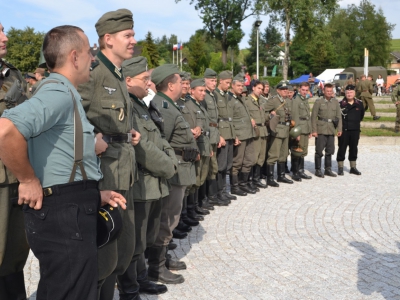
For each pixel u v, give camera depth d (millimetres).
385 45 69125
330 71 48688
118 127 3279
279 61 72875
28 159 2371
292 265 5020
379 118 19703
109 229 2719
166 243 4559
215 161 7426
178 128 4785
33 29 40312
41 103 2377
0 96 3236
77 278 2471
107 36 3301
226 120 7926
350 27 70125
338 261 5137
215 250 5500
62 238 2457
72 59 2615
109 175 3197
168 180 4383
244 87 8977
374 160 12430
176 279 4527
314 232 6211
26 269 4832
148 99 5535
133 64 3926
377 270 4875
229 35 47219
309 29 39062
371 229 6348
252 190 8648
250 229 6340
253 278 4660
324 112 10078
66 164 2512
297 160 9820
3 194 3146
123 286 3939
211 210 7363
